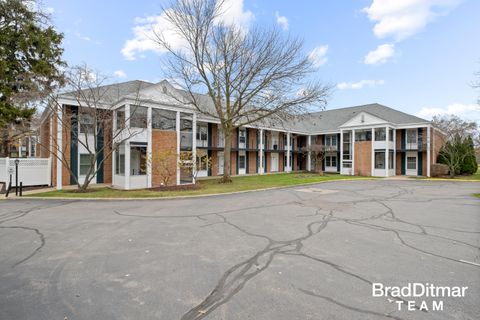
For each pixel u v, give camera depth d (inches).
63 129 590.2
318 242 205.8
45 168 629.0
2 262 166.7
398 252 183.8
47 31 698.8
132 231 238.8
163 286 134.2
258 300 120.0
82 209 344.8
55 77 550.6
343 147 1175.6
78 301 119.7
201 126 972.6
